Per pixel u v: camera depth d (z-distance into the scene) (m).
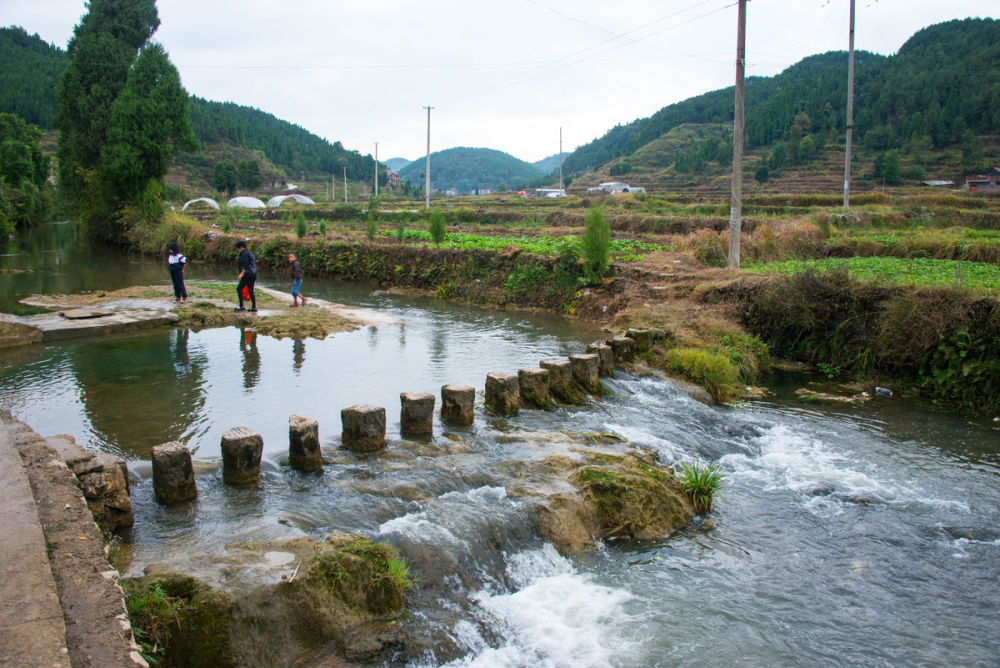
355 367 12.03
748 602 6.06
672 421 10.12
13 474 5.18
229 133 144.00
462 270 22.05
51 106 118.88
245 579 4.70
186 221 35.31
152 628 4.13
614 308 17.11
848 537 7.27
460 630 5.30
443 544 5.96
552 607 5.80
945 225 27.48
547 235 32.28
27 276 24.08
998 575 6.62
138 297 18.36
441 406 9.42
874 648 5.50
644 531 7.13
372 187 166.00
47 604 3.58
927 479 8.69
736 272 17.42
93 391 10.09
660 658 5.22
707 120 160.38
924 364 12.46
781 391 12.57
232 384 10.70
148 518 5.95
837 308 13.91
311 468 7.13
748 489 8.34
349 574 5.18
